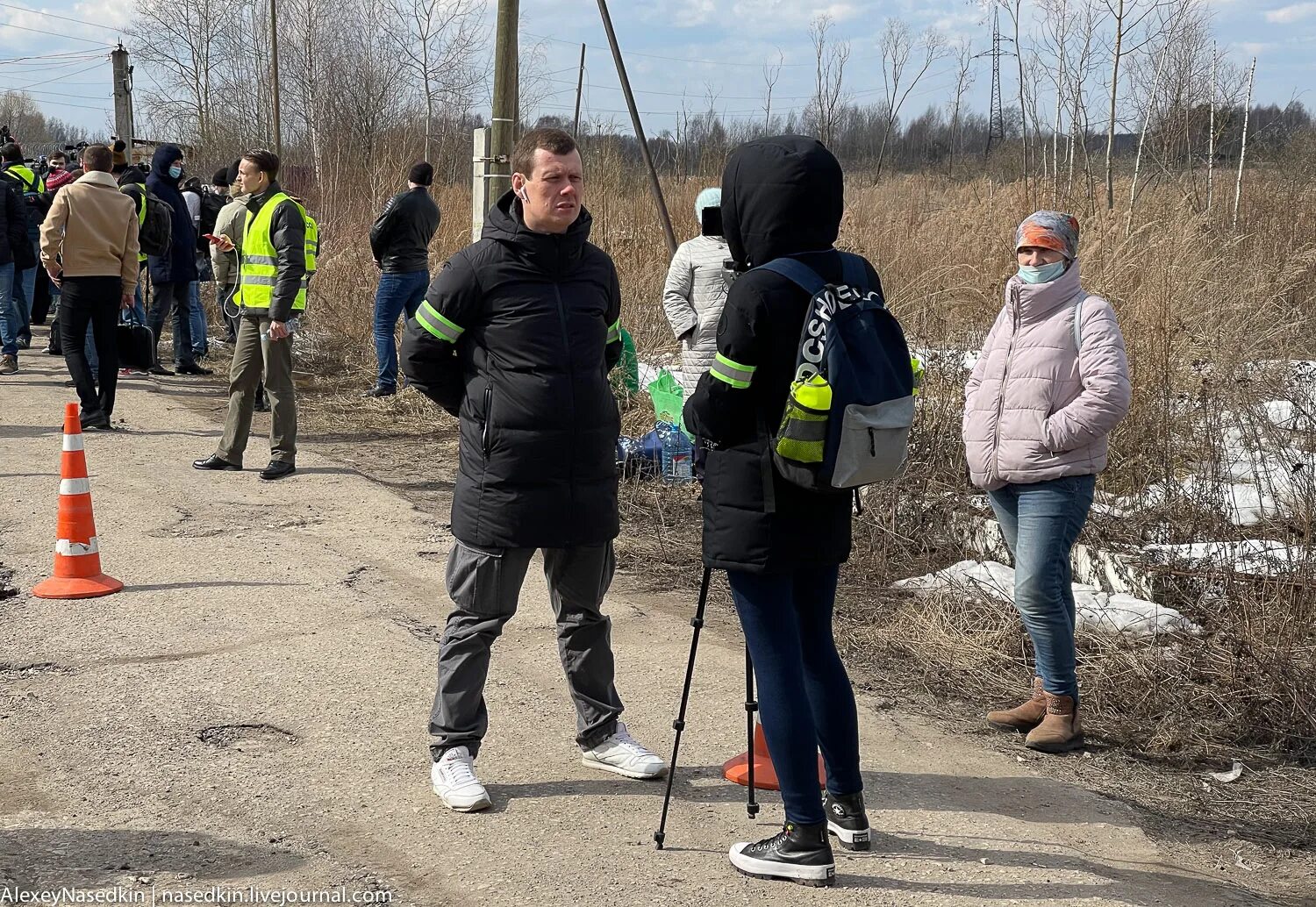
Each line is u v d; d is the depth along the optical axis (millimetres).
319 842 3646
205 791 3957
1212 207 13359
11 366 12148
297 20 27031
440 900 3340
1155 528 6578
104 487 8008
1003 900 3441
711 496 3469
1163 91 14719
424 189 11414
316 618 5648
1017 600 4633
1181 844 3969
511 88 9672
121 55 38531
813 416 3213
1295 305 10422
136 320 12398
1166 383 7406
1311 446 6770
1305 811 4238
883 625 5934
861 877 3541
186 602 5832
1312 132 16656
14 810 3797
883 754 4500
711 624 5895
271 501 7840
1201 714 4957
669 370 10031
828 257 3445
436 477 8820
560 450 3834
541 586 6262
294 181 21328
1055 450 4418
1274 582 5648
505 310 3787
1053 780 4352
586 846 3668
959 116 28906
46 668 4984
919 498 7312
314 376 12750
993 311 9062
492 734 4484
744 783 4117
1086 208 12164
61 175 15328
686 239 12938
